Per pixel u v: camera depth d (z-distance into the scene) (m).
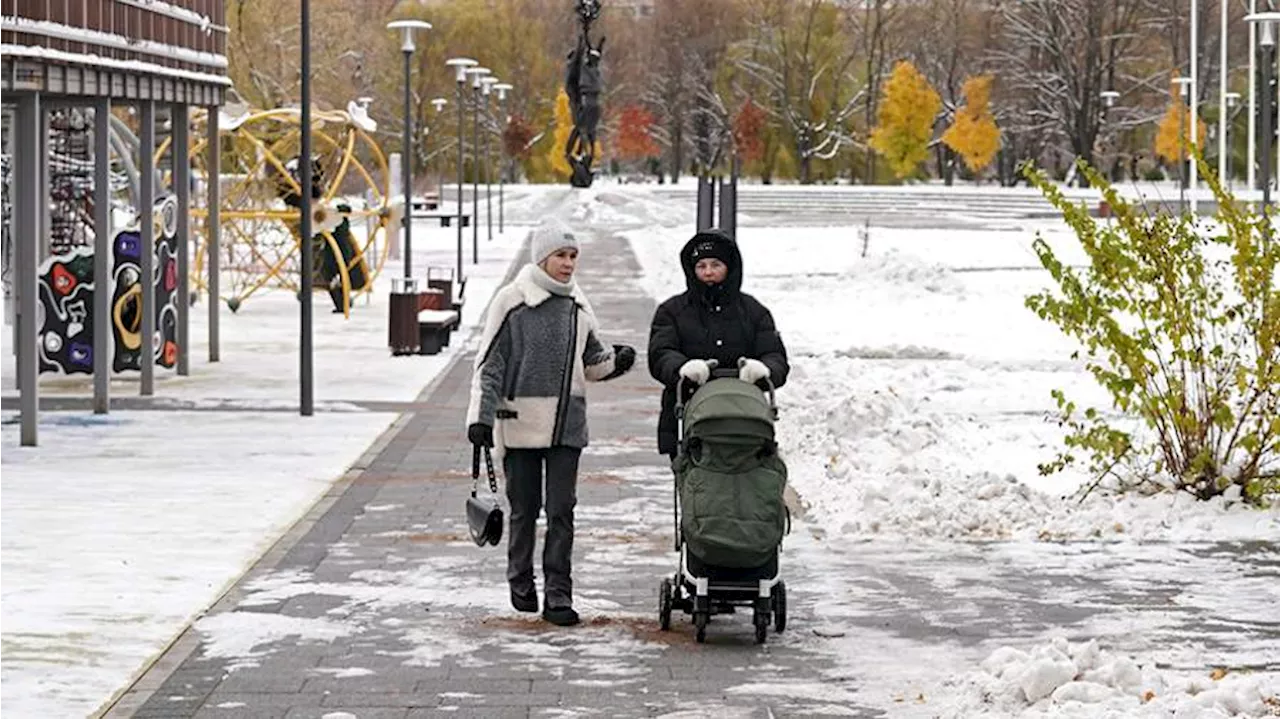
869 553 35.47
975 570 33.88
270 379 69.19
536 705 24.64
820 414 48.09
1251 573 33.56
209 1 71.19
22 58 49.78
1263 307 39.56
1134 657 27.34
